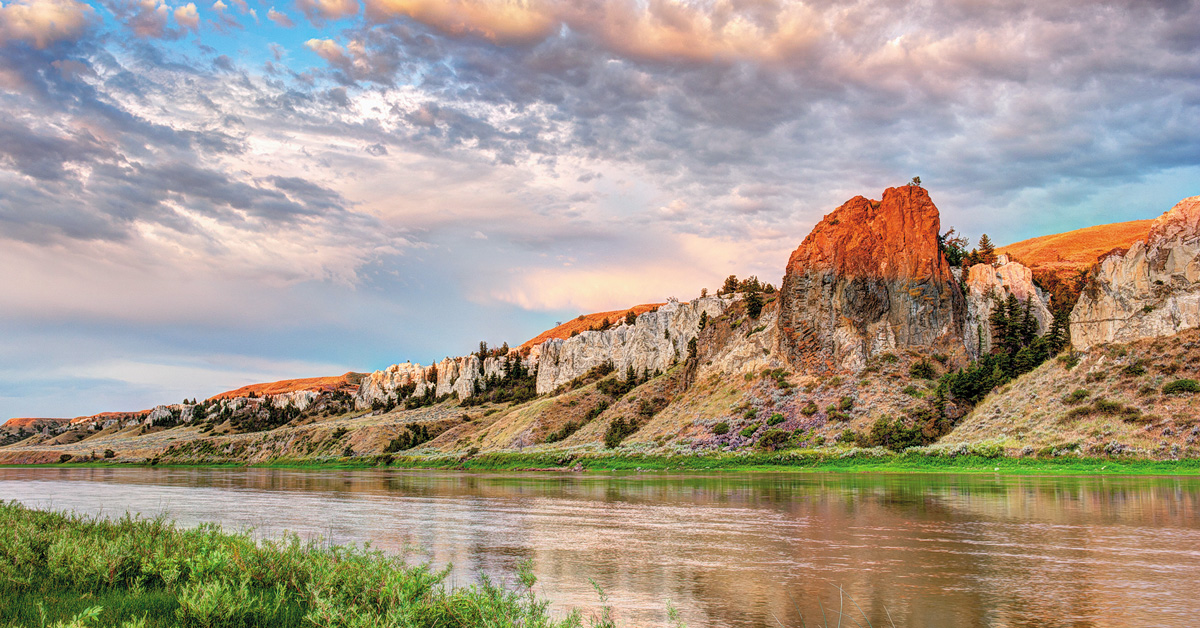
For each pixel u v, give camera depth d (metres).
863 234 102.62
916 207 102.44
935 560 24.42
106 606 13.97
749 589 20.50
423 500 52.78
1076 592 19.56
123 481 88.31
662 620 17.14
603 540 30.59
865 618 17.17
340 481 83.06
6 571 15.99
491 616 12.95
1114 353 73.50
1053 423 68.56
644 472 82.81
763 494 49.97
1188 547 26.41
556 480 74.19
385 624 11.89
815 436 83.19
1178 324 73.19
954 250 115.19
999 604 18.31
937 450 71.25
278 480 87.88
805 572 22.81
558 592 20.42
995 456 66.38
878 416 83.12
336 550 19.12
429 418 173.88
